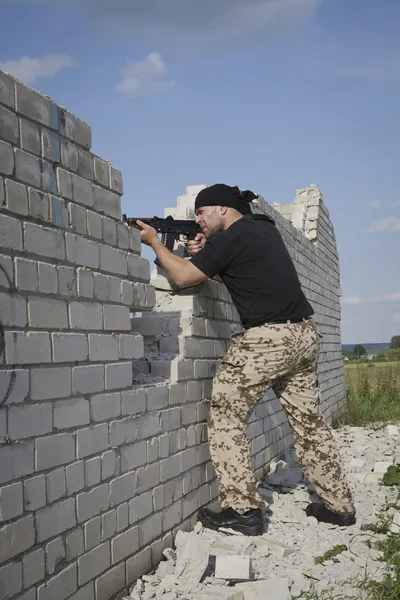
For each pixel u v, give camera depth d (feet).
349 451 24.98
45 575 8.88
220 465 14.05
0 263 8.27
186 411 13.98
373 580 11.51
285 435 23.44
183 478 13.69
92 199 10.63
